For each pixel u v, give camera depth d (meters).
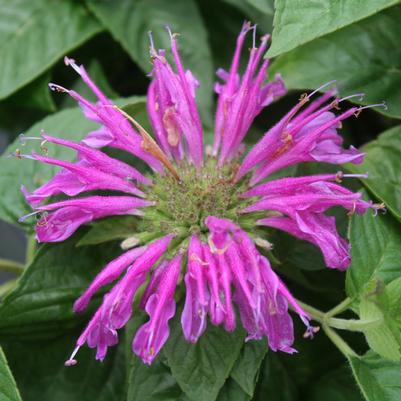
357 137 0.23
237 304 0.17
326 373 0.20
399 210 0.18
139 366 0.18
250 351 0.17
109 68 0.24
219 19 0.23
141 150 0.18
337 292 0.20
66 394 0.20
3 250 0.28
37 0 0.23
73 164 0.17
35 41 0.23
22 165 0.20
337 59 0.20
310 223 0.17
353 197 0.17
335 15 0.16
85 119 0.20
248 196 0.18
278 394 0.20
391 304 0.17
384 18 0.19
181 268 0.17
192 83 0.19
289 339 0.16
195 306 0.16
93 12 0.23
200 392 0.17
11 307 0.19
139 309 0.18
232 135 0.18
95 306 0.19
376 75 0.19
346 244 0.17
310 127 0.18
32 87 0.23
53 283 0.19
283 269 0.19
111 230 0.18
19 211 0.20
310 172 0.19
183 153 0.19
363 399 0.19
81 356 0.20
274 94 0.19
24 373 0.20
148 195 0.18
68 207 0.17
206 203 0.18
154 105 0.19
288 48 0.16
